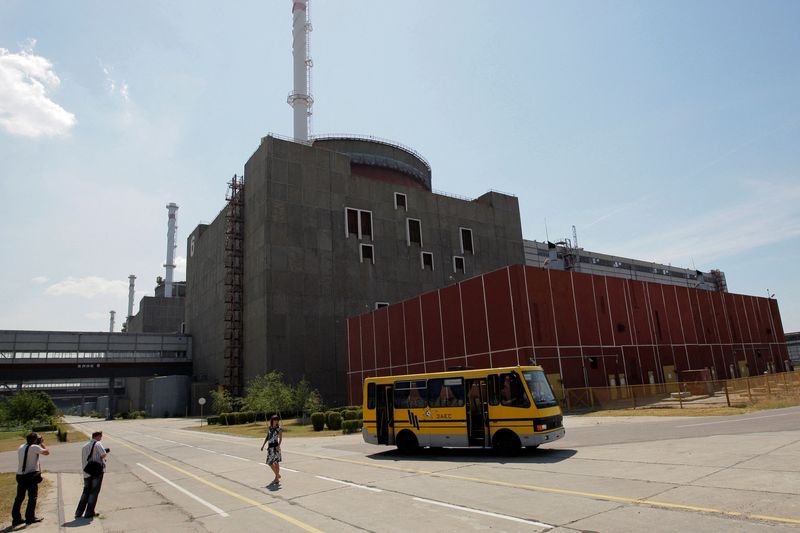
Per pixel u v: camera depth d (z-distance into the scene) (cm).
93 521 1073
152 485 1545
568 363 3650
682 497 887
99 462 1142
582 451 1528
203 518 1038
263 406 4359
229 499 1227
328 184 6706
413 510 959
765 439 1412
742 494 869
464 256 7688
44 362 7556
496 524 818
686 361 4653
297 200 6412
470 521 848
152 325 12012
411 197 7406
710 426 1856
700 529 704
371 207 7000
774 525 693
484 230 8050
